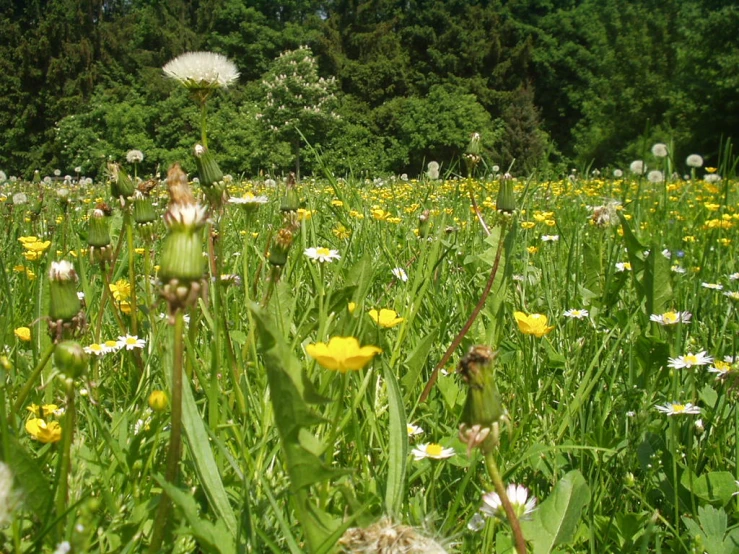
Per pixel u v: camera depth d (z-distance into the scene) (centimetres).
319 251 253
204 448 125
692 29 3319
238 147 2880
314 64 3384
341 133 3472
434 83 4797
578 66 4991
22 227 473
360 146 3212
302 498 112
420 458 159
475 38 4897
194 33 4972
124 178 245
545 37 5103
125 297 266
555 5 5769
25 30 4450
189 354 181
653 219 585
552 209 667
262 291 266
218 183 209
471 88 4719
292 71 3319
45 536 118
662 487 175
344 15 5209
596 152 3472
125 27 4844
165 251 103
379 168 2794
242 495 137
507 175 240
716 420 214
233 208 513
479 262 352
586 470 190
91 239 230
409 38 5003
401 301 274
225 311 210
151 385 204
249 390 188
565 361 250
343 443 178
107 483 139
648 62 3638
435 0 5109
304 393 106
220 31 5209
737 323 297
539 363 258
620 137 3453
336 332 207
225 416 177
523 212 550
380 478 152
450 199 632
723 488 173
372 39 4900
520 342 266
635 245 285
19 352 228
